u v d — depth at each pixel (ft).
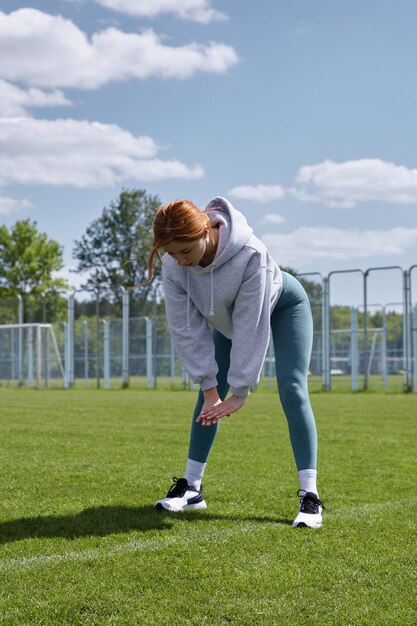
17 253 147.33
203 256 11.66
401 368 74.38
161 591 8.47
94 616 7.75
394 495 14.51
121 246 187.21
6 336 88.84
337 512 12.85
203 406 12.88
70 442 23.13
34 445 22.31
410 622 7.55
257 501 13.85
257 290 11.77
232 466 18.15
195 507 13.19
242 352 11.93
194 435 13.23
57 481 15.85
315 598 8.27
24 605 8.07
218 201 12.00
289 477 16.52
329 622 7.55
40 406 41.78
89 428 27.81
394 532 11.32
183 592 8.44
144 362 80.84
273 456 19.94
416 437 24.93
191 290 12.09
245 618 7.65
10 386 88.28
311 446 12.29
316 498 12.05
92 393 64.44
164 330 80.23
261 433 26.03
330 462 18.98
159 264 12.48
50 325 84.12
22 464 18.31
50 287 149.28
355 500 13.99
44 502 13.55
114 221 189.26
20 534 11.14
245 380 11.93
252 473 17.08
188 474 13.26
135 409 38.99
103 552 10.11
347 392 66.28
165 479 16.15
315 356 71.82
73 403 45.19
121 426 28.71
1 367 89.40
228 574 9.11
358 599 8.23
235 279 11.70
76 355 86.63
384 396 57.21
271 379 74.79
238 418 32.91
